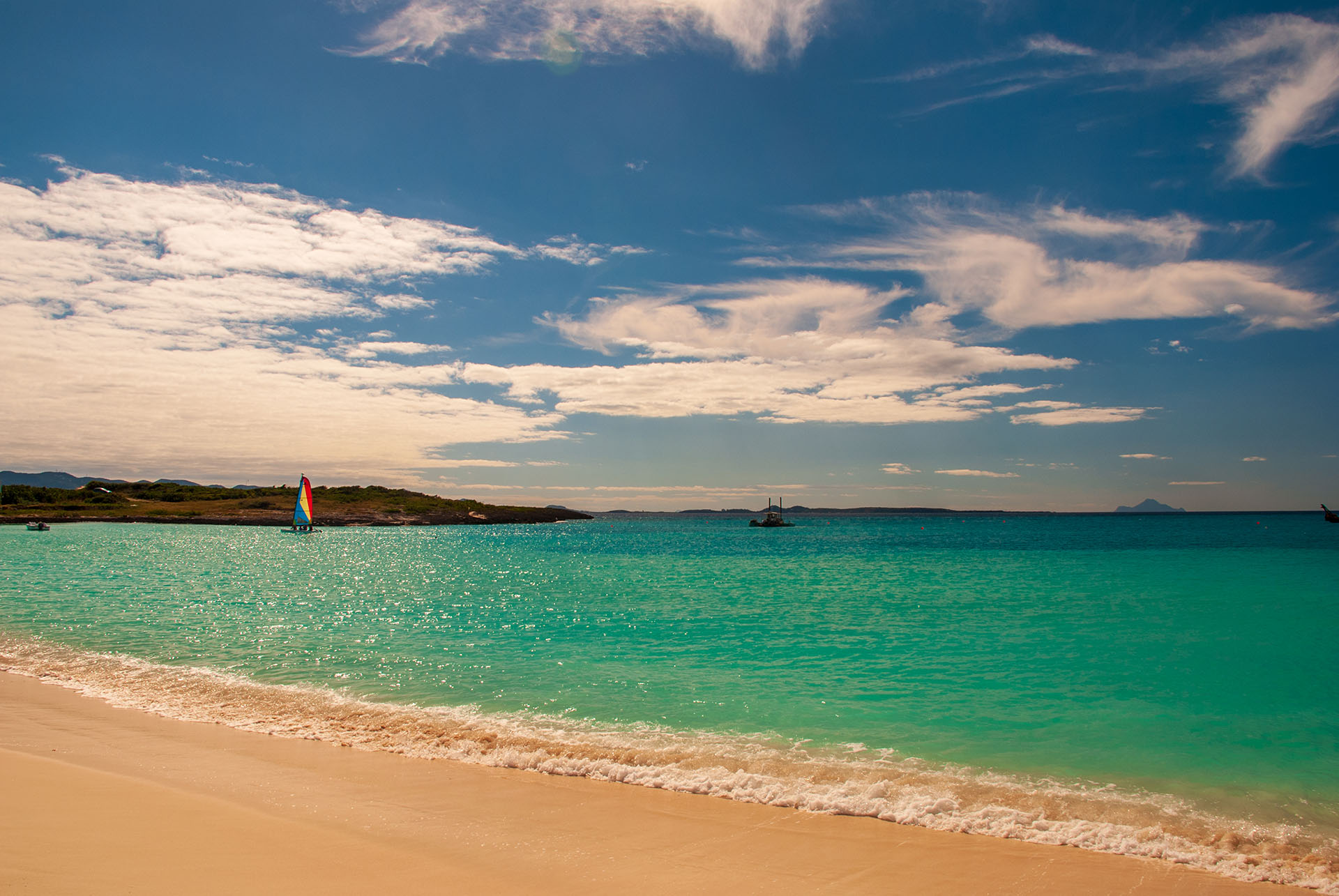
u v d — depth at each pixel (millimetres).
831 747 11703
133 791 8734
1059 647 20719
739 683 16203
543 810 8859
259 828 7781
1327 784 10328
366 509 191000
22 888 5914
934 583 40469
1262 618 26172
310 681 15820
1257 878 7480
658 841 7973
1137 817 9102
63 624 23406
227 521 160000
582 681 16281
